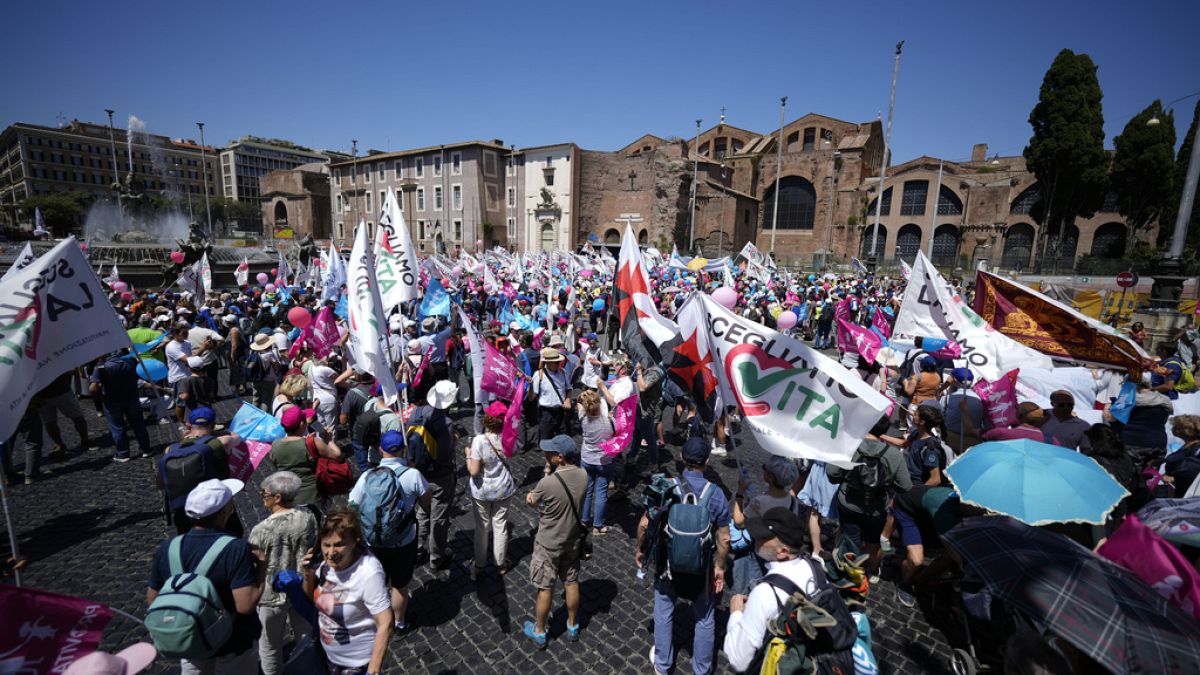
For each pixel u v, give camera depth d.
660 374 7.73
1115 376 9.41
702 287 26.45
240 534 4.33
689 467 4.27
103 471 7.96
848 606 3.39
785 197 67.75
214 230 97.56
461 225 68.19
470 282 28.94
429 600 5.32
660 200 64.81
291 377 6.33
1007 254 56.84
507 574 5.75
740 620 3.23
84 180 109.75
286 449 5.02
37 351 4.16
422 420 5.58
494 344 9.97
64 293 4.43
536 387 8.63
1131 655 2.48
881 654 4.61
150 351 9.95
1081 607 2.71
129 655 2.64
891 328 19.58
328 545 3.30
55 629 2.54
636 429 7.80
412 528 4.64
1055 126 41.16
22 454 8.44
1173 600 2.90
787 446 4.86
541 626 4.66
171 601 2.93
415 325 11.73
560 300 21.33
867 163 68.06
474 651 4.66
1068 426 6.09
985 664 4.19
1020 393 8.05
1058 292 16.09
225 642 3.13
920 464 5.30
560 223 67.44
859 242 62.25
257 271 34.47
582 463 6.52
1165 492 5.56
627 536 6.57
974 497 3.88
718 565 4.18
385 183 74.56
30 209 75.62
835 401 4.78
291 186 83.12
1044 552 3.08
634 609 5.22
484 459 5.36
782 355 4.95
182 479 4.49
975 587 4.27
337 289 18.17
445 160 68.50
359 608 3.40
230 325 11.38
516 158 69.06
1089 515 3.58
